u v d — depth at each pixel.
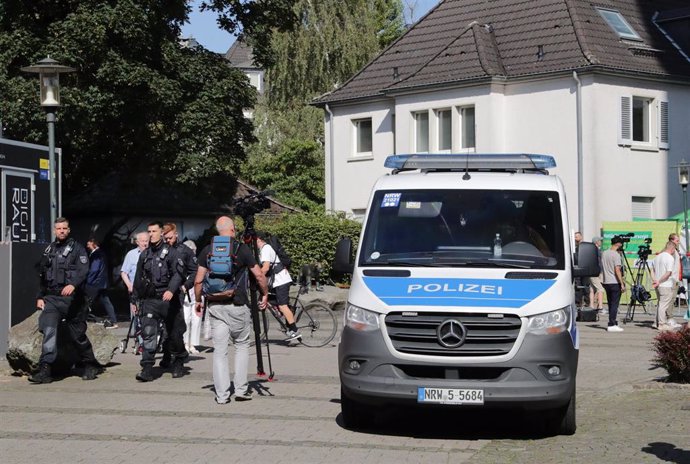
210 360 17.59
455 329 10.20
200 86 30.53
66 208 37.59
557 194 11.73
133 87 27.69
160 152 30.16
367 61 51.56
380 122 41.50
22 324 15.37
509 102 37.16
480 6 41.16
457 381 10.16
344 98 42.44
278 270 19.67
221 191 32.41
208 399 13.20
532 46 37.41
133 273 18.70
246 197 13.70
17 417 11.85
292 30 33.97
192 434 10.78
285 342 20.70
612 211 35.66
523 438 10.77
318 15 51.31
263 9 33.09
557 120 36.00
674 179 37.50
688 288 22.61
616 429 11.08
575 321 10.80
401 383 10.24
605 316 29.00
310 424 11.44
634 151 36.31
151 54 28.67
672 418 11.64
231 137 30.94
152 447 10.07
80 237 42.03
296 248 35.25
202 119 29.83
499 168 12.48
